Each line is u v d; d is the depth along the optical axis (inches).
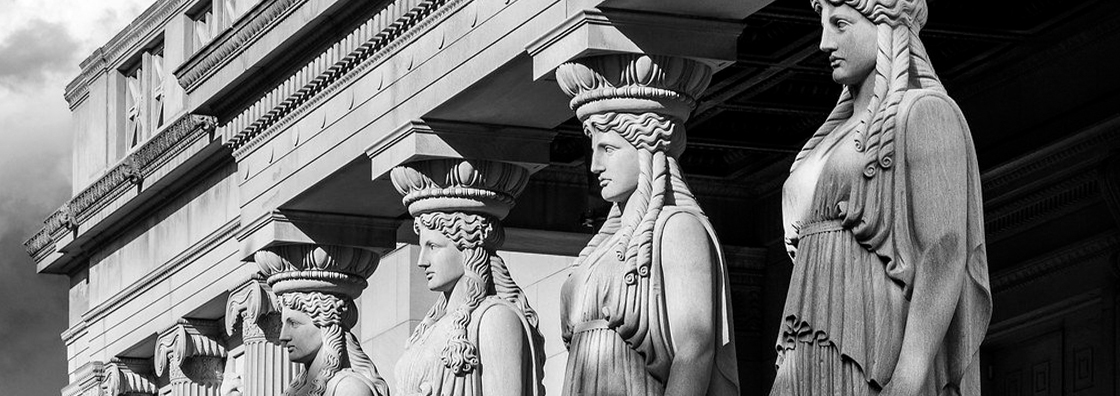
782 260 879.7
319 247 713.0
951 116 398.0
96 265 1024.9
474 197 621.9
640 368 512.4
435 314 629.0
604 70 528.7
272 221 714.2
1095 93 700.7
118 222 986.1
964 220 394.6
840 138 414.6
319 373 709.3
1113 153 697.0
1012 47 729.0
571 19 532.4
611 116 525.0
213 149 866.8
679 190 524.7
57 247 1055.0
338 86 685.9
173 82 944.9
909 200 395.9
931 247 393.1
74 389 1049.5
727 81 768.9
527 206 821.2
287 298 715.4
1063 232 732.7
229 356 920.9
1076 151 717.3
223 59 759.1
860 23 407.8
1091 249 716.7
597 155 528.7
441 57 619.2
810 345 410.0
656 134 524.1
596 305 517.0
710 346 508.4
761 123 826.8
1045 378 753.6
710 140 832.9
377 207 717.3
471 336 610.9
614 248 518.0
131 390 999.0
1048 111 725.9
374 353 934.4
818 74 765.9
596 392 514.0
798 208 420.8
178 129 891.4
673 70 530.0
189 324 917.2
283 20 711.1
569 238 825.5
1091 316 727.1
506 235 819.4
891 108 398.0
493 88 598.9
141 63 999.0
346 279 716.0
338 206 716.0
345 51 681.6
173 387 925.8
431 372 609.9
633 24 528.7
